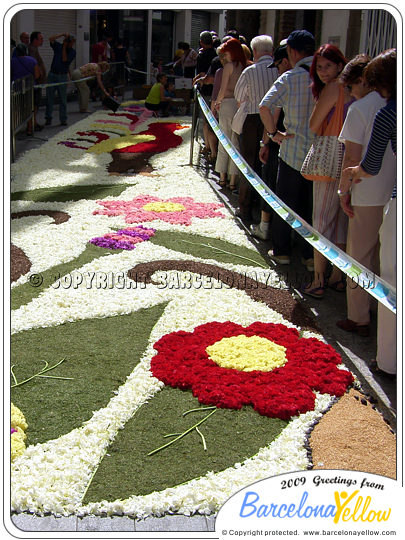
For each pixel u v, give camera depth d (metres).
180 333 5.08
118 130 16.16
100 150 13.31
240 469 3.55
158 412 4.10
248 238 7.86
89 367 4.62
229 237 7.81
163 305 5.74
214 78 10.78
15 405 4.11
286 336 5.11
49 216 8.46
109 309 5.54
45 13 23.44
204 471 3.55
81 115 19.09
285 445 3.76
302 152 6.58
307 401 4.17
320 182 6.02
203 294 5.96
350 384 4.54
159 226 8.12
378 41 9.84
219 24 37.75
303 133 6.54
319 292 6.15
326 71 5.70
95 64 19.42
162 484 3.44
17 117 12.41
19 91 12.58
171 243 7.46
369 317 5.47
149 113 19.34
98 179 10.84
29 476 3.41
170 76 22.72
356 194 4.98
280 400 4.15
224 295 5.97
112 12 29.50
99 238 7.41
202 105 11.15
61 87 16.81
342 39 11.49
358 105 4.90
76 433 3.82
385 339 4.61
